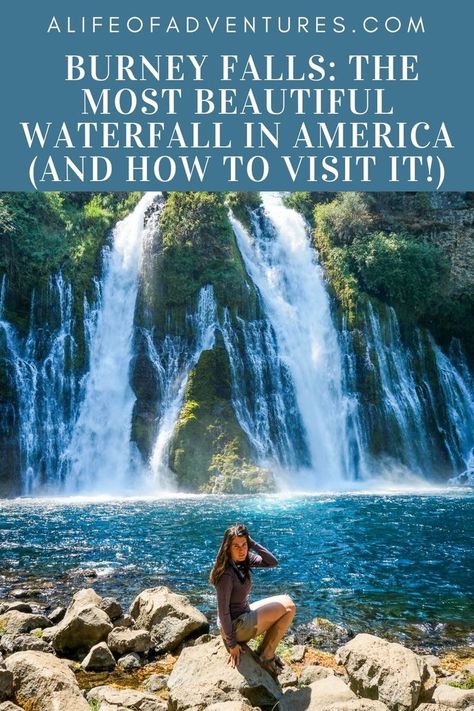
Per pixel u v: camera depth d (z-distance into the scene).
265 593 11.68
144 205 41.53
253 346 37.91
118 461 34.25
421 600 11.23
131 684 7.24
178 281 38.25
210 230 39.31
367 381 40.28
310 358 40.81
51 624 9.25
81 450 34.31
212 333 36.88
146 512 22.89
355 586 12.18
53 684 6.21
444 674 7.66
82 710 6.05
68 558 14.47
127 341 37.75
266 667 6.98
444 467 41.31
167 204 39.84
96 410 35.34
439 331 46.22
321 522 20.05
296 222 46.19
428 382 43.44
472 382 45.84
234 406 35.22
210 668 6.72
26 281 36.31
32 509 24.11
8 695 6.30
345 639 9.11
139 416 35.41
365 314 41.94
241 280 38.78
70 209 41.81
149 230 39.50
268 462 34.53
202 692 6.29
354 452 39.06
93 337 36.94
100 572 13.10
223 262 38.81
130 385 36.59
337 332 41.94
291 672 7.21
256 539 17.02
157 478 33.03
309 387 39.62
